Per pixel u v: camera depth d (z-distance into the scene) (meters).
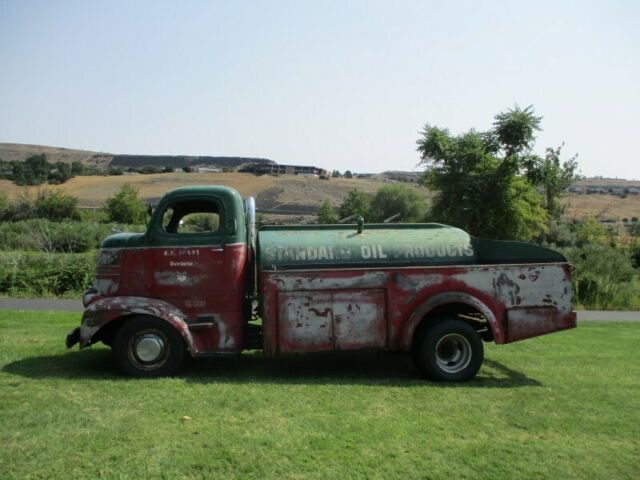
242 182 105.44
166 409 6.14
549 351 10.24
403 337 7.74
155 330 7.52
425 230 8.70
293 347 7.64
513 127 21.62
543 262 8.88
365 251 8.16
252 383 7.31
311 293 7.68
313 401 6.62
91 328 7.45
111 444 5.16
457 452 5.29
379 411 6.35
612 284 19.14
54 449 5.01
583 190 111.06
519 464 5.09
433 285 7.86
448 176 22.39
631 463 5.21
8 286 16.58
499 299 7.96
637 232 38.75
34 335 10.09
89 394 6.57
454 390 7.34
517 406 6.72
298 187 102.38
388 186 67.31
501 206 22.02
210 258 7.80
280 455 5.05
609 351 10.45
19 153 162.88
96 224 37.06
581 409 6.70
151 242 7.81
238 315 7.82
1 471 4.59
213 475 4.65
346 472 4.79
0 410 5.93
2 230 30.73
